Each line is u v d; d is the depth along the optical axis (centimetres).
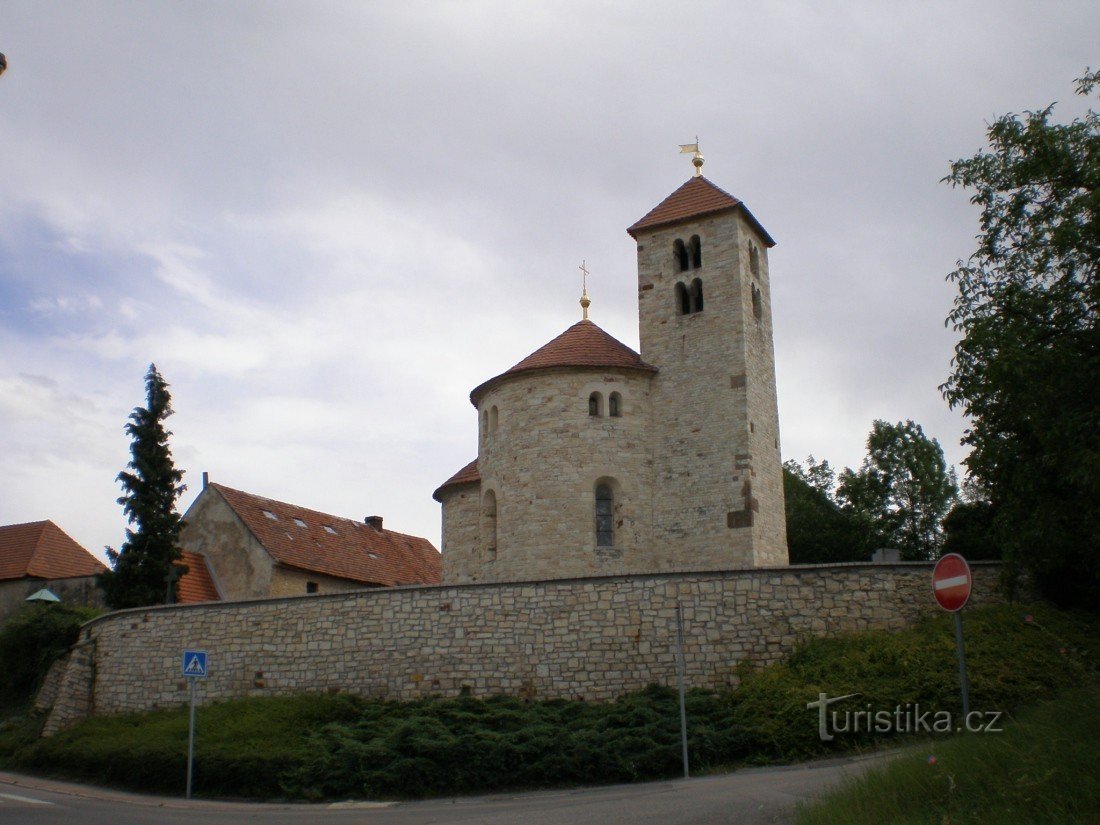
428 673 2838
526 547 3572
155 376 4366
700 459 3719
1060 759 1363
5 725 3422
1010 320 2111
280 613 3062
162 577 4112
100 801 2316
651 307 4016
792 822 1458
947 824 1226
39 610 3994
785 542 3925
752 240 4156
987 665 2306
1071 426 1880
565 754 2267
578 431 3659
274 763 2381
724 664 2662
